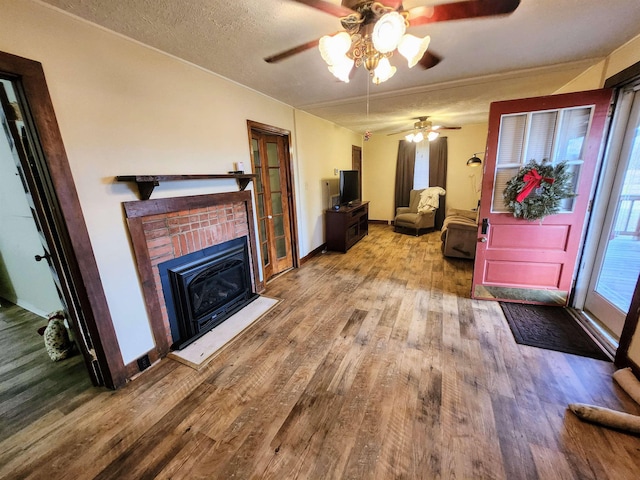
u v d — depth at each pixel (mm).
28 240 2482
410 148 6461
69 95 1545
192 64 2271
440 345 2184
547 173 2420
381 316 2652
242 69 2410
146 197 1935
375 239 5699
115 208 1803
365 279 3596
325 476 1264
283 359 2080
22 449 1438
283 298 3100
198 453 1394
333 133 5152
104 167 1728
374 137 6848
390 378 1853
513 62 2393
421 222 5723
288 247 4035
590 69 2529
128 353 1931
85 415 1642
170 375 1957
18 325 2648
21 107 1420
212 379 1903
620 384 1728
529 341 2197
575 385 1750
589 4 1549
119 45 1767
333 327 2488
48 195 1538
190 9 1516
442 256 4473
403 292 3168
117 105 1778
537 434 1432
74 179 1588
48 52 1450
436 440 1414
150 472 1312
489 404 1623
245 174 2715
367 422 1531
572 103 2270
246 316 2717
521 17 1675
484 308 2750
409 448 1377
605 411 1471
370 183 7176
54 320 2162
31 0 1377
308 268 4094
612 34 1910
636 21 1733
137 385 1871
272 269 3752
